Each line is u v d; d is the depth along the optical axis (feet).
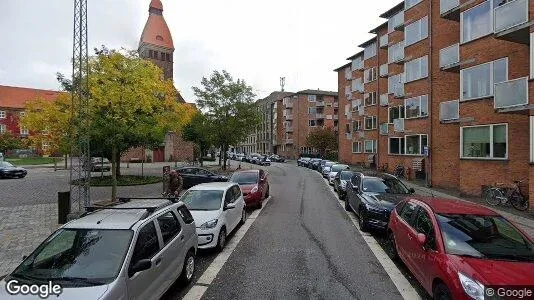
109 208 19.19
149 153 180.75
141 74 48.78
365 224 33.19
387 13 106.11
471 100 59.93
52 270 14.25
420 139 84.69
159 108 58.29
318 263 24.71
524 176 52.13
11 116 220.64
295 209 46.44
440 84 76.74
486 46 57.31
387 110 118.11
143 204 20.43
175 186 48.06
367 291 20.01
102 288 13.03
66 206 35.94
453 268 15.64
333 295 19.45
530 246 17.44
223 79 108.27
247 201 44.88
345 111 169.37
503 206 49.65
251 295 19.44
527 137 51.88
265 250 27.76
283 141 260.01
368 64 135.03
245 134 113.39
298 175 108.06
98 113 46.21
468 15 60.64
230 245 29.22
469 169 60.29
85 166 38.70
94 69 47.24
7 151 192.95
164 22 203.82
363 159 143.84
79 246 15.28
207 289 20.26
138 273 15.01
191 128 132.05
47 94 237.86
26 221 37.01
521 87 44.34
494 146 56.24
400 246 23.21
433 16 79.30
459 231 18.22
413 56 87.15
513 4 45.78
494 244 17.47
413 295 19.47
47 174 97.19
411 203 23.93
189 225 22.06
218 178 70.49
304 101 245.24
